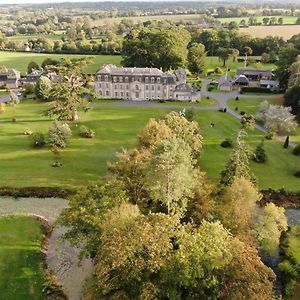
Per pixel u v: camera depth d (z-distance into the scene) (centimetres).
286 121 10756
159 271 4038
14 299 4975
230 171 6819
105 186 5684
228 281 3997
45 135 10488
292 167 8881
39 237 6297
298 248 5869
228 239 4347
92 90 14912
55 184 8000
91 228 5041
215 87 17075
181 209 5566
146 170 5638
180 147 5856
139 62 18125
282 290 5241
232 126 11550
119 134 10812
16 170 8569
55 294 5075
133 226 4281
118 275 4038
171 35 18088
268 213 5809
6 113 12950
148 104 14300
